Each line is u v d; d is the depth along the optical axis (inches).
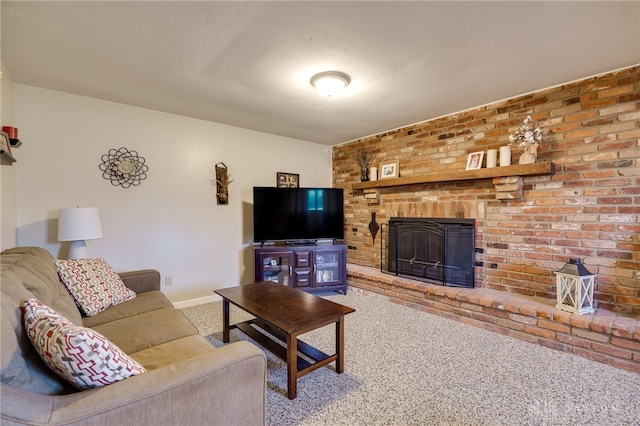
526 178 106.7
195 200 133.5
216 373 40.4
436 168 134.3
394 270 145.8
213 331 103.5
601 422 59.5
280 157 163.8
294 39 72.4
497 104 114.5
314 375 76.5
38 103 99.1
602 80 91.2
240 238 147.7
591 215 93.3
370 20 65.1
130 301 84.0
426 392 69.4
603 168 91.1
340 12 62.3
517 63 84.7
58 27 67.1
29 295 46.3
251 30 68.7
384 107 120.3
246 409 43.5
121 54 79.1
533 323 93.0
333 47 76.0
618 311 88.6
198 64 84.4
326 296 143.6
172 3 59.4
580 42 74.0
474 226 120.0
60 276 73.3
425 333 100.9
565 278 91.0
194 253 133.6
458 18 64.4
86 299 74.0
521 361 82.5
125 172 115.0
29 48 75.7
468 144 123.3
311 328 69.3
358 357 85.2
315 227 153.1
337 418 61.0
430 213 134.5
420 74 91.2
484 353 87.1
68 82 95.7
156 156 122.9
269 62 83.4
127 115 115.9
